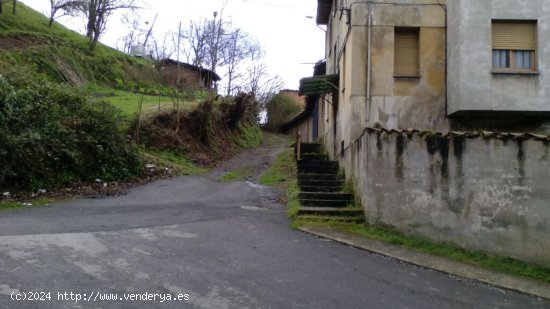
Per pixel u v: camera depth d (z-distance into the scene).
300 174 13.38
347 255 7.91
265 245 8.05
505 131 12.14
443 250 8.71
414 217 9.14
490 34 11.37
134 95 27.25
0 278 5.50
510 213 8.51
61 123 13.21
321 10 19.41
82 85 25.61
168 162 17.23
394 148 9.42
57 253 6.66
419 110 12.26
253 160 21.91
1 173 11.02
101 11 33.88
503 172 8.60
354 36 12.45
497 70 11.31
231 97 28.30
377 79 12.32
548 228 8.31
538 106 11.25
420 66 12.38
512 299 6.51
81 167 13.17
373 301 5.78
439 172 9.04
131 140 16.42
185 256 7.00
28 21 31.50
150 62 36.22
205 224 9.28
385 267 7.43
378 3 12.49
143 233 8.23
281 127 41.66
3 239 7.22
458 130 12.23
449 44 12.12
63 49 28.50
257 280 6.17
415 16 12.46
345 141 13.20
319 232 9.19
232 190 13.88
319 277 6.56
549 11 11.38
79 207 10.42
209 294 5.50
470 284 7.02
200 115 21.86
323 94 17.41
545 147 8.43
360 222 9.94
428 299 6.09
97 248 7.09
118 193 12.49
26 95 12.48
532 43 11.56
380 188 9.47
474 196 8.73
